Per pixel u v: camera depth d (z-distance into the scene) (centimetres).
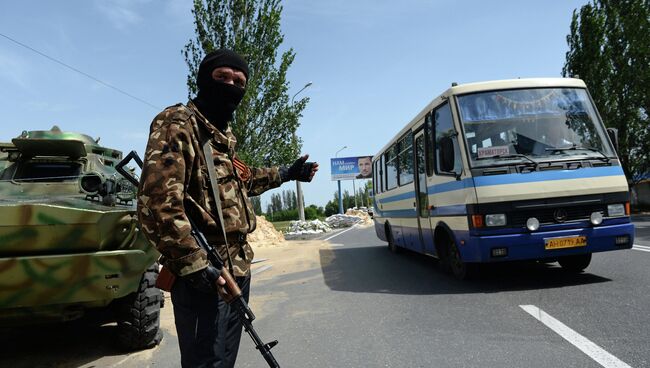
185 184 230
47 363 513
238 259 249
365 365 437
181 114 234
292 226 3469
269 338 555
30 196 586
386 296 741
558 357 418
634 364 389
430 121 875
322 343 516
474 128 739
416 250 1080
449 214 785
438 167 833
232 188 251
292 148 2056
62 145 629
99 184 542
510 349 449
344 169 6106
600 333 472
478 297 675
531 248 680
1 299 435
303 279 1012
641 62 3073
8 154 648
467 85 774
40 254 447
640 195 3672
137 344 536
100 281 454
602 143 738
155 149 223
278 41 1988
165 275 240
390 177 1327
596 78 3194
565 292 660
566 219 688
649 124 3097
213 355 236
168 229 212
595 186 693
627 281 695
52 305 454
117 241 479
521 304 614
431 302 670
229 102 254
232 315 250
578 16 3294
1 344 595
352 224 4306
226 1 1917
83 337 607
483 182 694
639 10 3075
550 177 689
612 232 692
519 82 773
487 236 682
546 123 743
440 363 427
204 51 1930
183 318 235
